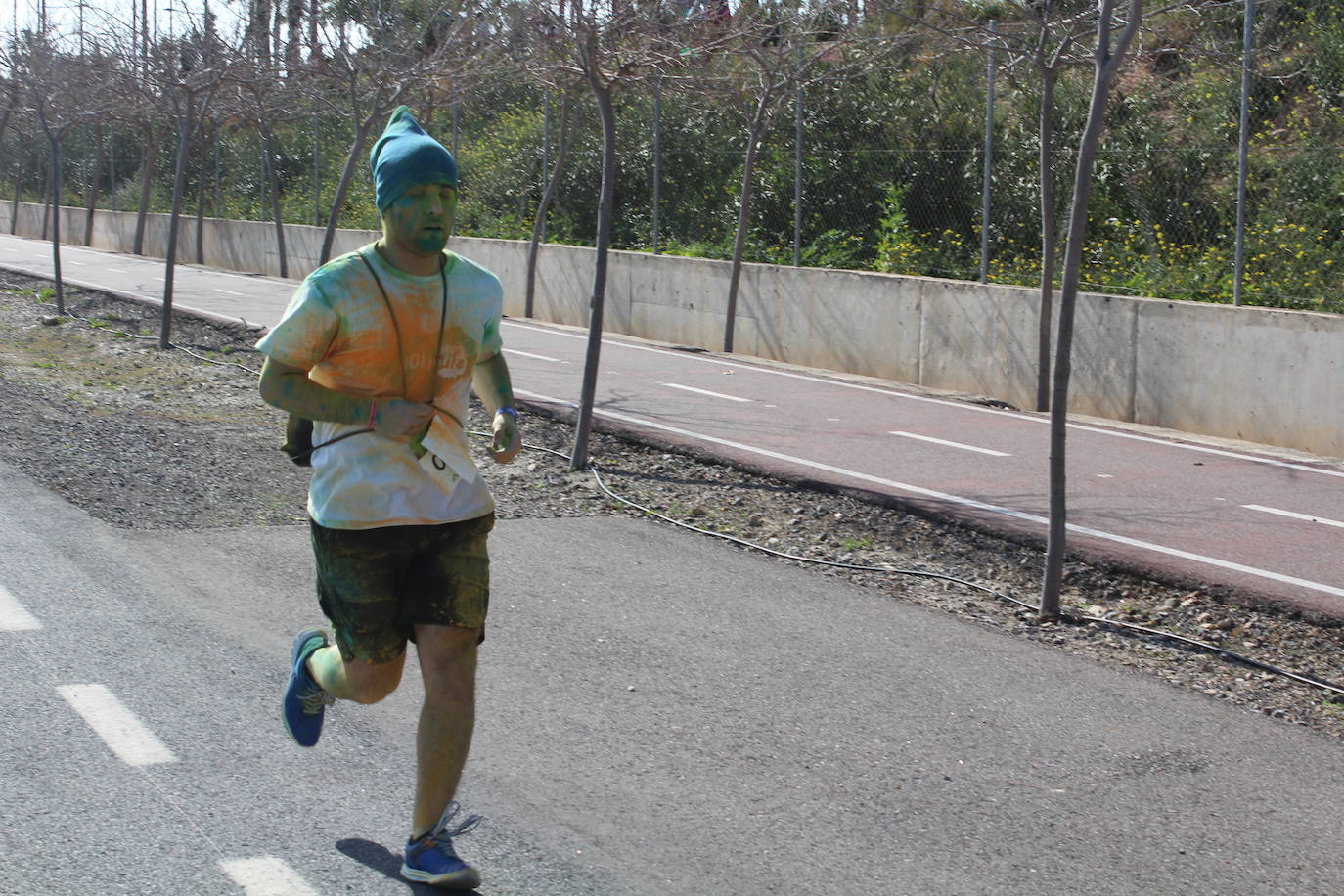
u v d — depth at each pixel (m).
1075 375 13.47
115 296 21.78
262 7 17.88
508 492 9.18
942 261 16.33
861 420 12.55
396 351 3.57
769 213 19.55
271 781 4.30
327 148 30.31
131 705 4.87
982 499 9.20
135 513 7.78
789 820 4.23
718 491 9.52
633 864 3.88
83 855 3.73
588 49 10.18
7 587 6.19
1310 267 13.06
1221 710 5.50
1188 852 4.14
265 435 10.82
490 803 4.24
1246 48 12.53
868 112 18.22
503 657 5.67
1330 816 4.46
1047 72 12.44
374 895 3.59
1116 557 7.62
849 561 7.65
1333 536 8.38
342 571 3.57
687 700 5.27
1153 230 15.17
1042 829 4.25
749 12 15.68
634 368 15.91
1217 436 12.27
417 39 17.69
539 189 24.59
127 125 34.94
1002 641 6.30
